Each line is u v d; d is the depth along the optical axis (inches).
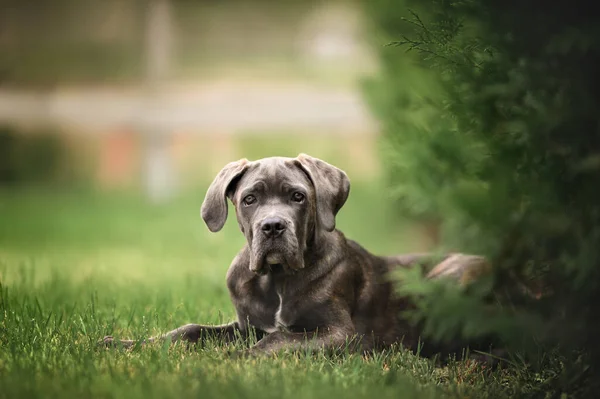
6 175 1029.8
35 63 1056.2
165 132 913.5
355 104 904.3
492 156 259.3
